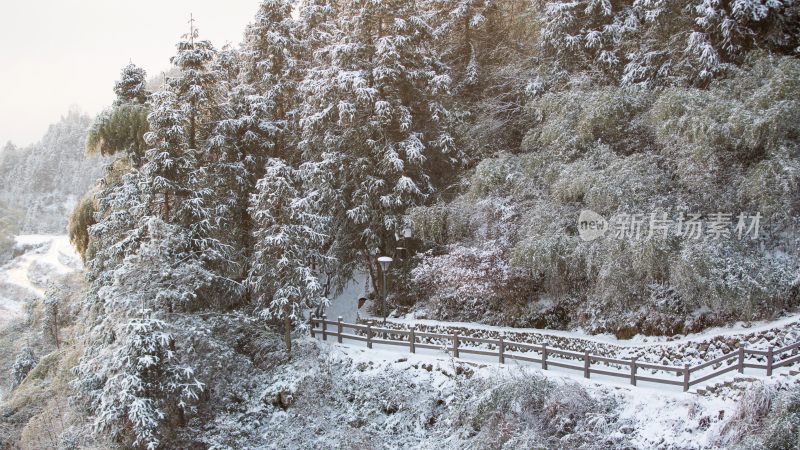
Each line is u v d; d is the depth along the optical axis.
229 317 20.12
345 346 19.11
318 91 22.73
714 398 12.46
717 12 17.80
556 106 19.98
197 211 19.56
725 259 14.84
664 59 19.81
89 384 18.17
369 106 22.00
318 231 20.64
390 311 22.72
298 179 22.45
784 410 10.82
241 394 18.66
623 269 16.08
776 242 15.60
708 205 16.11
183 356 17.59
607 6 21.05
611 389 13.80
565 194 18.05
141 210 19.31
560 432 13.26
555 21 21.45
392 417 16.19
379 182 21.53
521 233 18.92
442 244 21.88
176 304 18.30
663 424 12.53
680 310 16.09
